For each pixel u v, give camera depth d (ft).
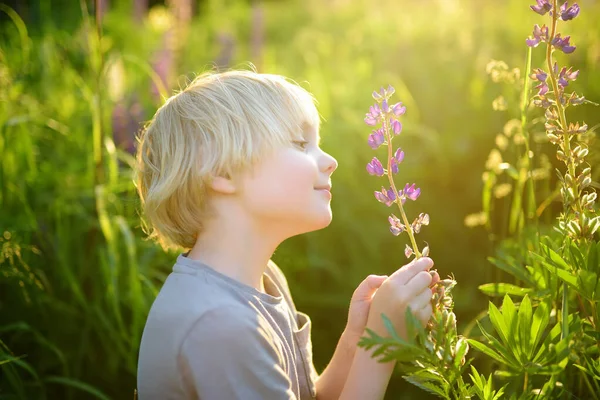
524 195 8.55
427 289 4.95
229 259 5.16
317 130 5.43
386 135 4.79
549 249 4.95
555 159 9.24
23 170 10.50
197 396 4.91
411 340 4.25
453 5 16.26
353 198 12.05
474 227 11.48
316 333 10.82
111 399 9.25
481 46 13.74
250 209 5.09
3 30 16.84
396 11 18.85
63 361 8.54
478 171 12.02
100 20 9.20
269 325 5.04
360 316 5.66
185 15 17.40
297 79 15.28
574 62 10.53
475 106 12.42
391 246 11.85
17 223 9.59
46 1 18.17
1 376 8.93
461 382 4.84
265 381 4.76
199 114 5.16
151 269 9.65
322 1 22.80
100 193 9.11
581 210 4.95
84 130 11.62
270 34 21.88
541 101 4.92
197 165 5.08
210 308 4.80
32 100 11.79
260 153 5.00
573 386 5.78
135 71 14.21
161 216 5.34
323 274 11.68
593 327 5.10
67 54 14.58
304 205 5.06
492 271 7.91
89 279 9.64
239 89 5.21
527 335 4.78
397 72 14.79
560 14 4.72
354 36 17.43
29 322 9.34
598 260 4.78
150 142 5.44
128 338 9.11
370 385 5.04
